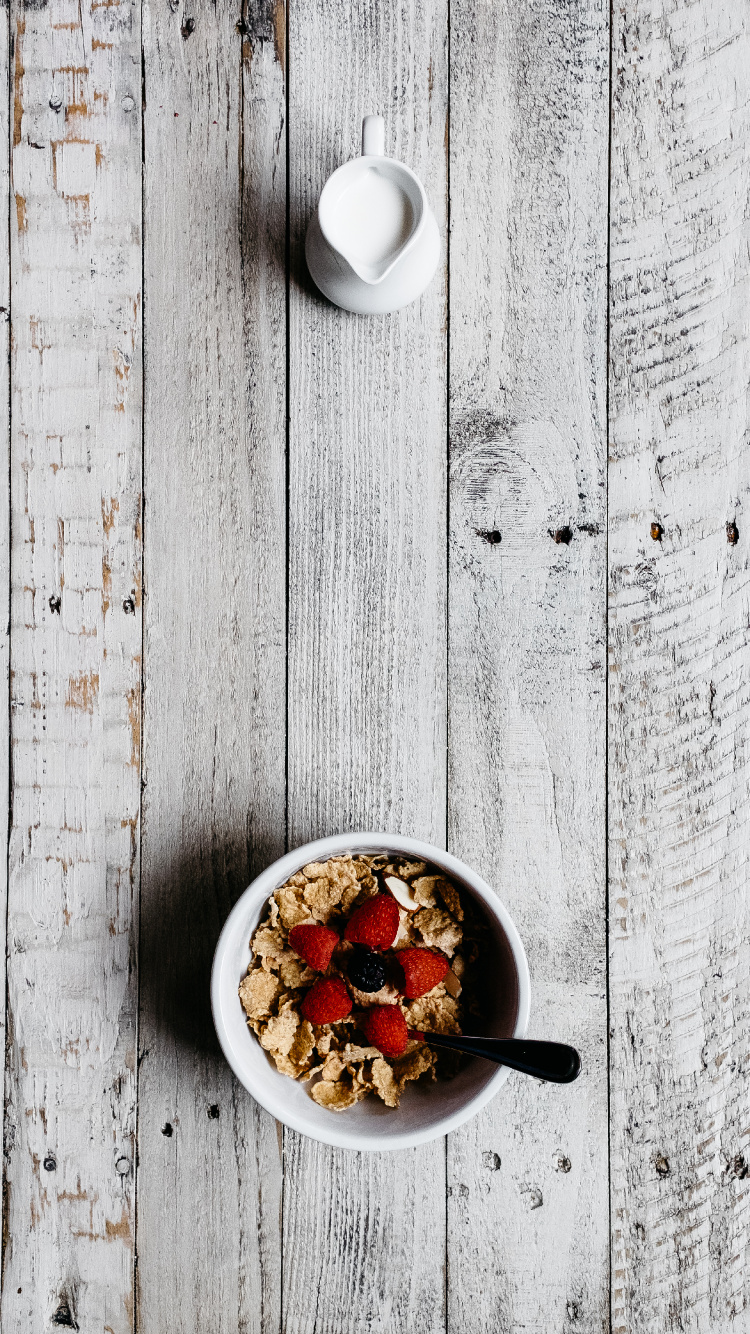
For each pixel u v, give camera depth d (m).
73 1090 0.84
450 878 0.74
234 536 0.84
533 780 0.84
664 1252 0.84
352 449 0.84
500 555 0.84
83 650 0.84
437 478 0.84
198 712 0.84
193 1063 0.83
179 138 0.84
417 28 0.83
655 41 0.84
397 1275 0.83
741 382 0.85
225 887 0.83
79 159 0.84
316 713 0.84
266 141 0.83
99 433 0.84
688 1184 0.84
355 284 0.75
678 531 0.85
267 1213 0.83
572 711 0.84
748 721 0.85
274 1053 0.72
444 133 0.83
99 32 0.84
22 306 0.84
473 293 0.84
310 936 0.70
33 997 0.84
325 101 0.83
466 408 0.84
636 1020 0.84
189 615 0.84
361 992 0.72
